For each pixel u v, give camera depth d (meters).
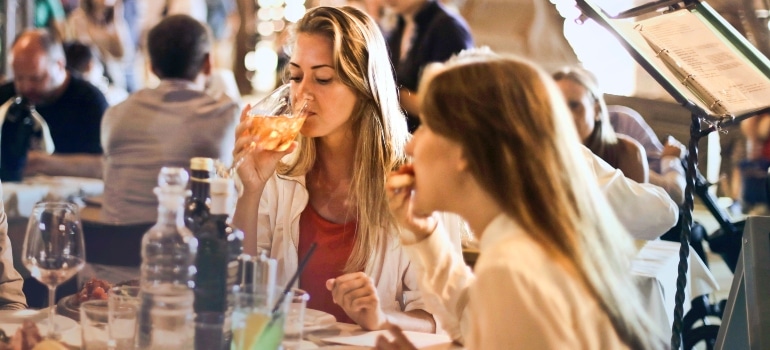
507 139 1.24
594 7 2.17
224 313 1.47
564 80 3.55
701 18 2.24
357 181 2.23
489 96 1.26
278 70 5.23
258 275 1.53
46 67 4.25
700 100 2.06
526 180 1.23
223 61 5.50
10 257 2.25
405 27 3.96
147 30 5.36
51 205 1.70
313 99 2.15
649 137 3.83
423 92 1.33
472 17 4.47
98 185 4.22
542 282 1.16
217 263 1.48
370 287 1.85
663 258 3.08
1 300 2.19
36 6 5.23
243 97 5.50
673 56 2.14
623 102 4.15
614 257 1.27
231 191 1.51
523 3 4.41
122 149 3.71
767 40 3.97
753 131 3.88
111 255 2.73
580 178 1.25
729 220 3.54
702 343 3.52
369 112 2.23
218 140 3.72
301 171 2.31
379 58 2.23
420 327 2.07
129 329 1.42
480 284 1.18
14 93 4.36
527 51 4.42
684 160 3.69
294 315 1.51
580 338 1.17
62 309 1.84
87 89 4.40
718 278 3.82
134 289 1.60
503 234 1.24
